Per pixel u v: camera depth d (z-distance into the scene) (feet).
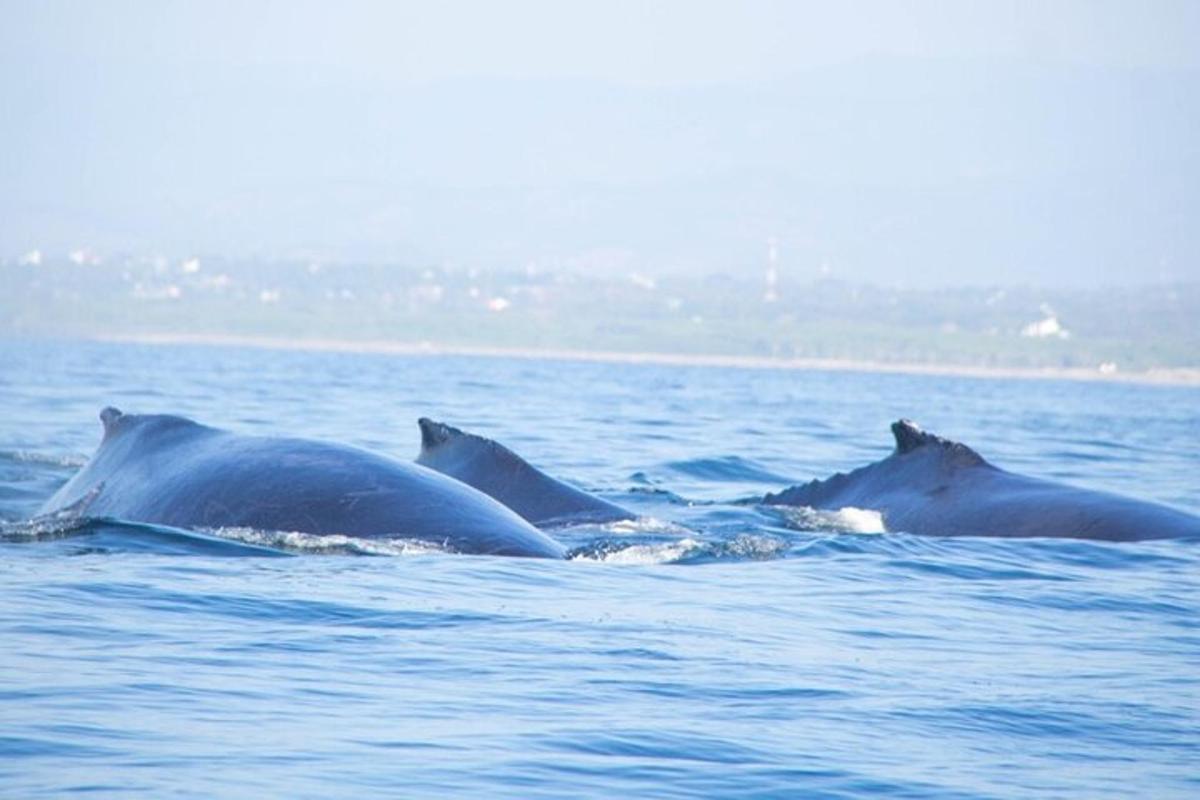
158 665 133.28
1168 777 115.75
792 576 191.93
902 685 138.41
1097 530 223.71
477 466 221.46
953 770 115.14
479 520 189.98
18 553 179.93
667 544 204.54
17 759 107.76
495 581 173.17
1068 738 124.88
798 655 148.36
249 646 141.28
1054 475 405.80
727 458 382.42
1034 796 110.32
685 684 134.92
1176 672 148.56
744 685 135.54
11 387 652.89
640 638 151.12
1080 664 151.02
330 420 507.30
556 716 123.65
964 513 231.50
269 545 185.57
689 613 165.07
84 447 378.12
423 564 178.81
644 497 271.28
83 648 137.90
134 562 175.63
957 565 203.00
